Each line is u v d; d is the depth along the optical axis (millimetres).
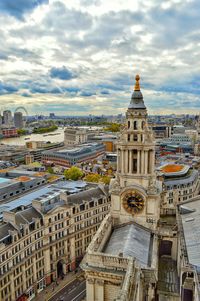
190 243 59719
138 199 72000
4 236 84750
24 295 88938
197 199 85000
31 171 196750
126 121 72000
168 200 140250
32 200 108188
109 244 65750
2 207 107562
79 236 113000
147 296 52938
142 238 66500
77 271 108938
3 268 81688
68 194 122438
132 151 71812
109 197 125750
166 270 67375
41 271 98062
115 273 53250
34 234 94812
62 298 91562
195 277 44781
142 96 71625
